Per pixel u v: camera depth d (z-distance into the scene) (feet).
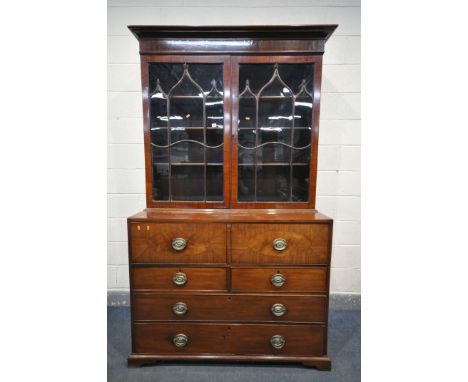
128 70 4.95
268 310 3.72
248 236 3.60
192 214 3.81
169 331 3.79
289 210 3.99
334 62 4.88
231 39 3.72
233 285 3.67
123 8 4.82
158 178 4.06
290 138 3.97
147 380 3.67
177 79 3.88
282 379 3.70
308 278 3.66
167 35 3.70
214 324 3.76
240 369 3.86
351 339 4.52
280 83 3.86
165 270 3.68
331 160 5.08
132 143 5.10
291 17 4.82
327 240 3.60
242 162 4.00
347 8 4.78
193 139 4.00
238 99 3.84
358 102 4.95
